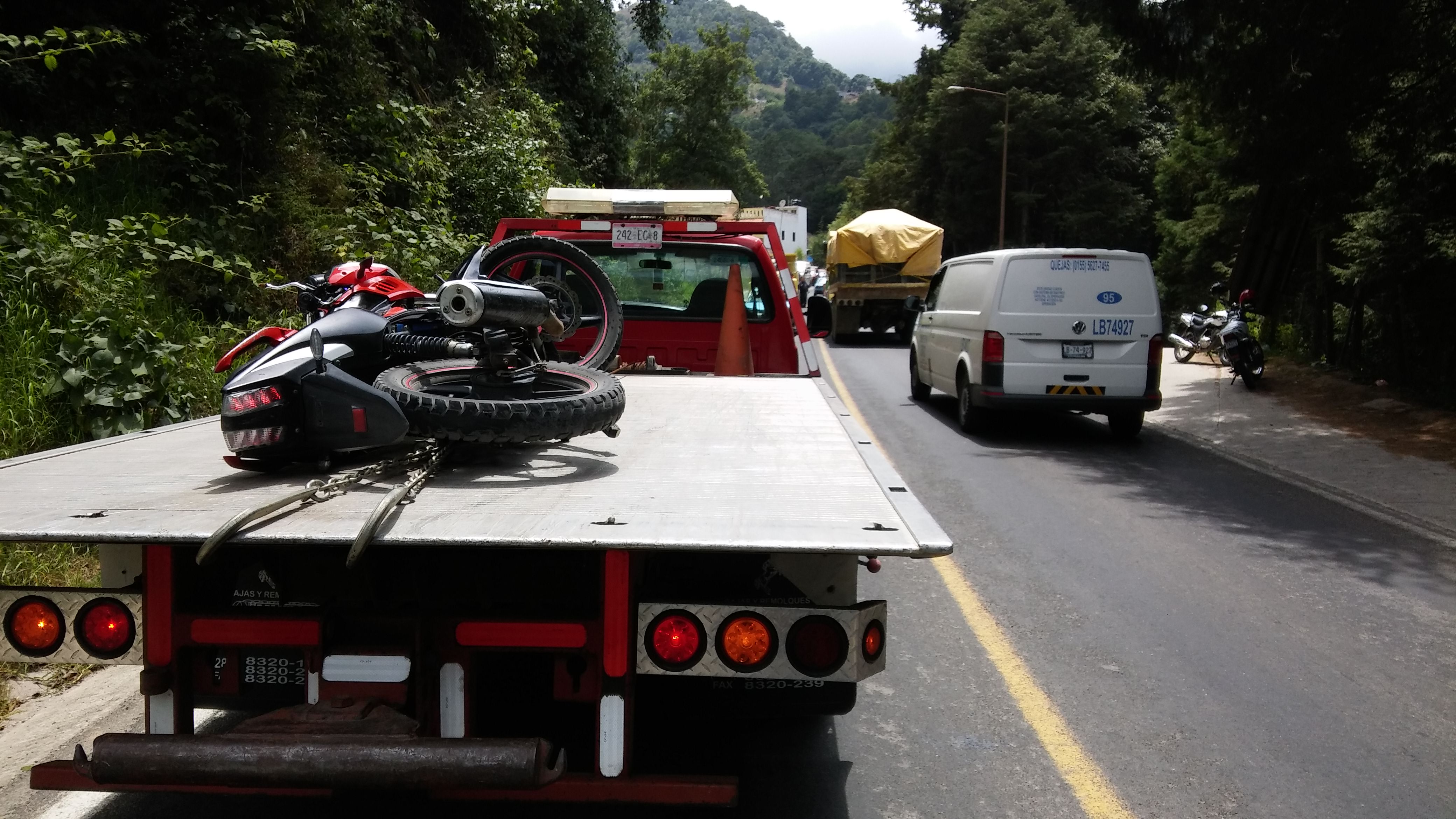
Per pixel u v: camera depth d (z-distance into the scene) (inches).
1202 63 557.0
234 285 374.0
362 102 567.8
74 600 110.7
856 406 573.0
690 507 116.8
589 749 129.3
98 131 385.1
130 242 327.0
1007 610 233.6
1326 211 669.9
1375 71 502.6
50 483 129.3
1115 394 456.4
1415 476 394.0
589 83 1142.3
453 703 111.2
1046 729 171.8
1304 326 749.3
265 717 106.0
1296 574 265.4
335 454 140.3
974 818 142.4
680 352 299.4
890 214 1044.5
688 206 305.4
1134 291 458.3
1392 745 167.8
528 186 650.2
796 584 124.2
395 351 161.2
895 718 175.9
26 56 372.8
